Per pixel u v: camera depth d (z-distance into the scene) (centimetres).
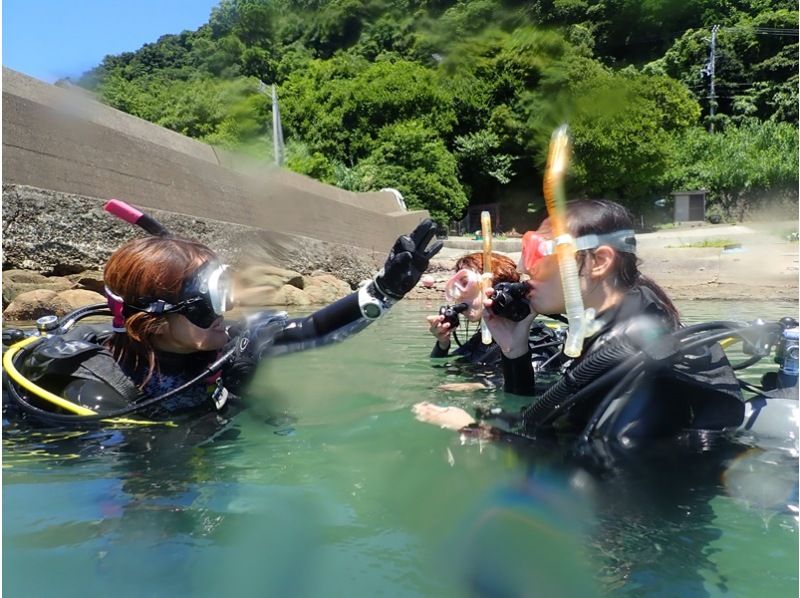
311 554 105
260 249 992
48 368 189
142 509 124
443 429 179
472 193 3041
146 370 193
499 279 301
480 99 2789
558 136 159
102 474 144
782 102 3272
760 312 624
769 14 3372
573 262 154
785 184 2769
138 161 791
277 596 93
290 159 2311
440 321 329
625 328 158
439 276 1081
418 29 2636
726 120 3303
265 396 222
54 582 96
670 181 2823
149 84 2650
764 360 314
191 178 895
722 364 163
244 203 1030
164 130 941
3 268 621
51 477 142
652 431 156
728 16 3475
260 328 215
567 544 109
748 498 126
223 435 176
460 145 2817
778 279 914
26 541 109
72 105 721
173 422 184
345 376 283
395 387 258
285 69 3006
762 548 107
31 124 647
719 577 98
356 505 126
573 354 153
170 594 93
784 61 3362
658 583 97
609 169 2570
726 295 819
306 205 1180
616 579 98
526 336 225
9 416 190
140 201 790
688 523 116
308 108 2692
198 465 151
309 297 876
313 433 178
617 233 166
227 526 116
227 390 204
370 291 194
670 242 1825
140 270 182
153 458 156
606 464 143
